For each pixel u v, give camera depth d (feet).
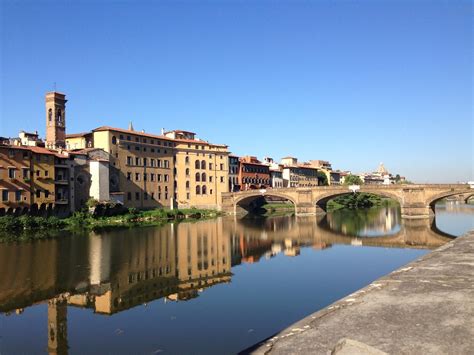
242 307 99.71
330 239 236.22
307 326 44.37
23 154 288.71
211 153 488.02
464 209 518.78
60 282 128.77
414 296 54.34
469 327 41.75
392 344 38.06
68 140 412.36
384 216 413.39
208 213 446.19
